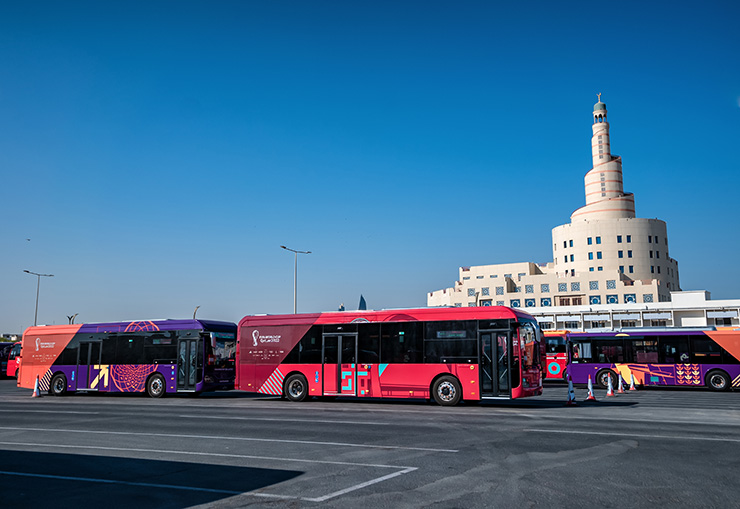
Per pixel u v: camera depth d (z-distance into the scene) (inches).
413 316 799.7
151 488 304.5
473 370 754.8
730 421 573.0
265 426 547.5
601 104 4857.3
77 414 693.9
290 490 294.4
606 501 267.6
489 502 267.6
